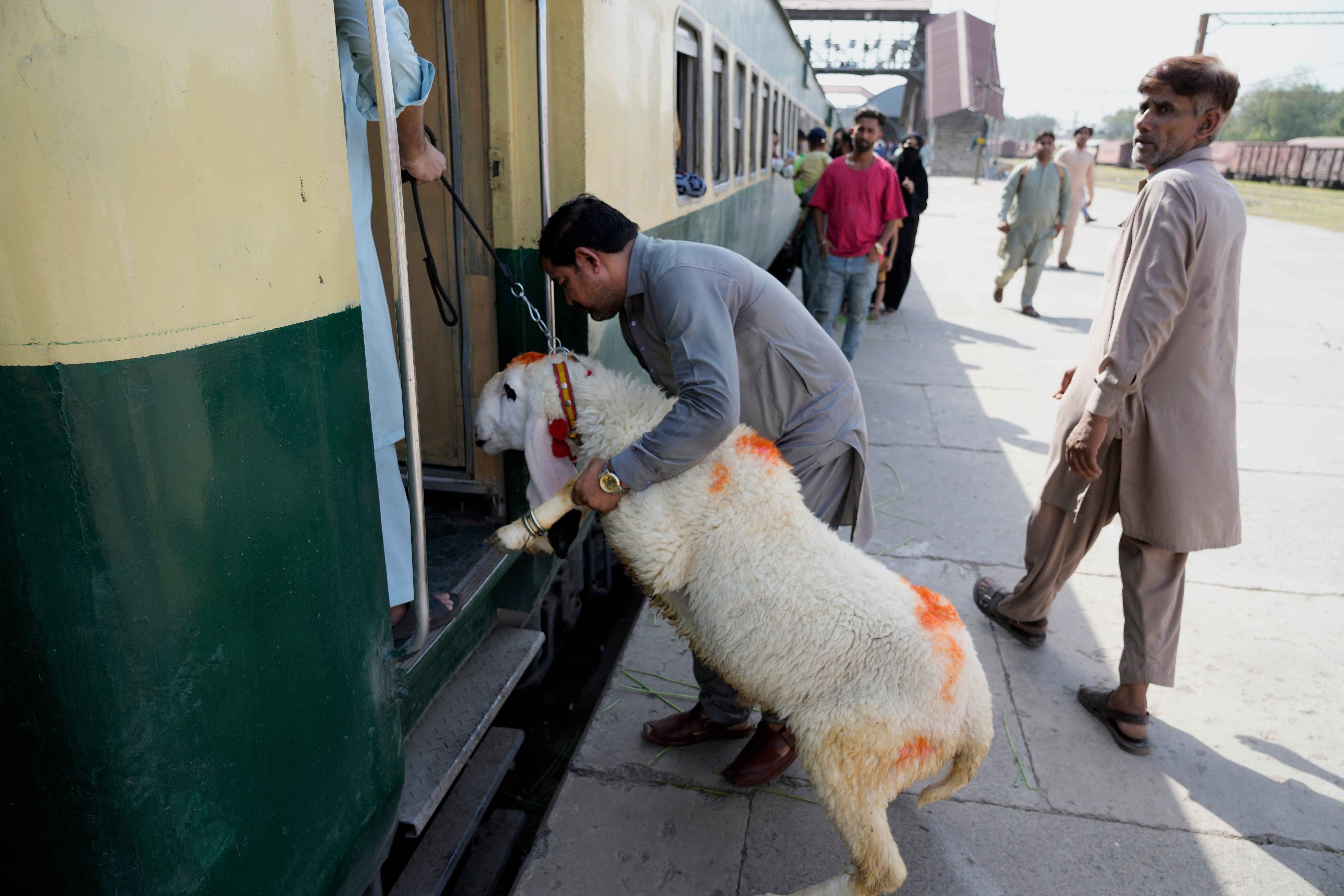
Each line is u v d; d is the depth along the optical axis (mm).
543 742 3514
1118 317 2576
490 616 2998
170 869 1269
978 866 2463
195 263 1169
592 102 2818
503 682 2689
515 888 2367
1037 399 6844
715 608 2014
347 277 1551
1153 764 2887
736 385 1949
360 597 1664
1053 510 3102
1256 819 2654
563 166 2791
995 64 53281
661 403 2152
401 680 1915
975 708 2023
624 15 3174
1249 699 3227
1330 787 2795
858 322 6875
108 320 1074
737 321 2213
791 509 2049
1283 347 8391
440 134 2732
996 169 52562
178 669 1227
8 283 1030
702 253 2109
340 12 1853
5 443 1082
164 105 1097
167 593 1192
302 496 1450
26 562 1119
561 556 2234
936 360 7941
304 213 1402
